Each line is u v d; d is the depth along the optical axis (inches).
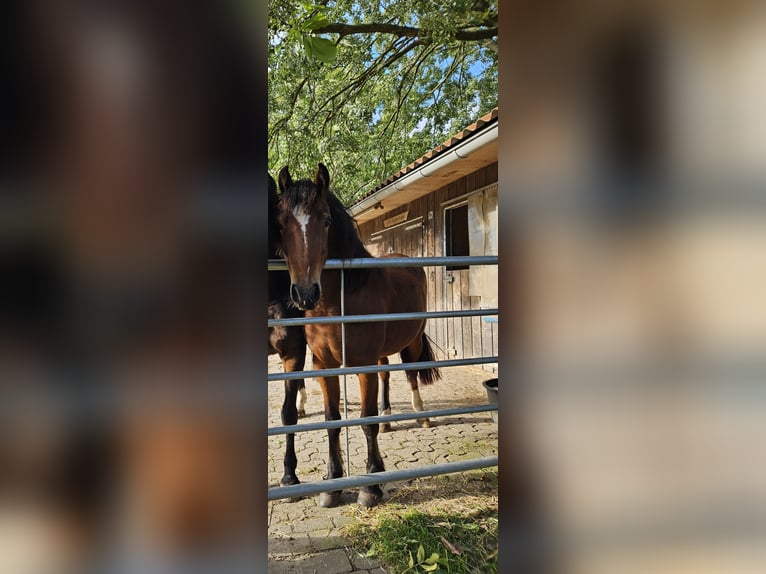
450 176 184.7
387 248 291.4
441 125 259.4
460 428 125.0
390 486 90.4
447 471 68.2
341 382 181.6
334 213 83.4
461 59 205.6
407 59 213.9
